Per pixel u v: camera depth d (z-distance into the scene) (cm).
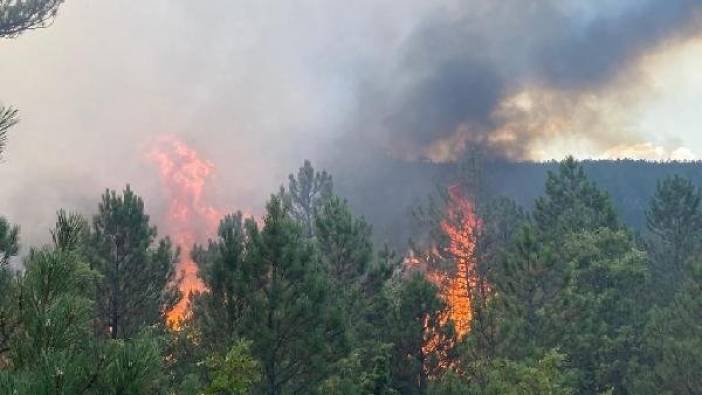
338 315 1597
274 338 1478
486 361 2348
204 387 1340
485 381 2283
